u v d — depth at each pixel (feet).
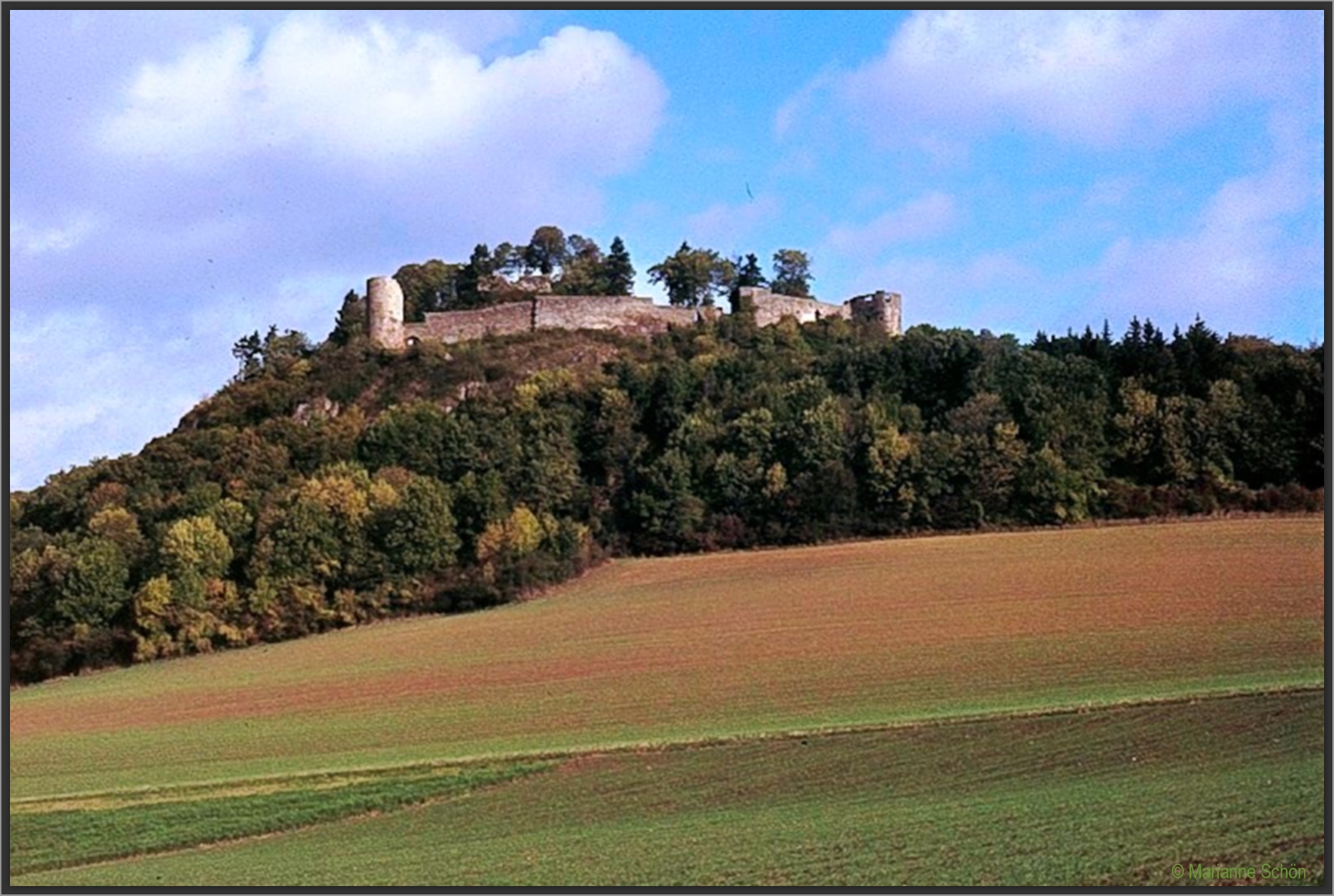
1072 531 248.11
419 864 105.40
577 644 208.74
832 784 121.90
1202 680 148.77
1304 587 193.26
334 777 141.18
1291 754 116.26
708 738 142.72
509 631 223.92
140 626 242.99
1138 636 173.88
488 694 182.39
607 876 96.12
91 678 232.32
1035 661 166.91
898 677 166.91
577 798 125.49
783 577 240.53
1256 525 235.81
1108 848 91.35
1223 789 105.81
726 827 109.40
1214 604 187.01
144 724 185.06
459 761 143.02
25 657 239.50
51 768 159.22
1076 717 136.36
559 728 158.40
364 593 252.21
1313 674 148.05
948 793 114.52
